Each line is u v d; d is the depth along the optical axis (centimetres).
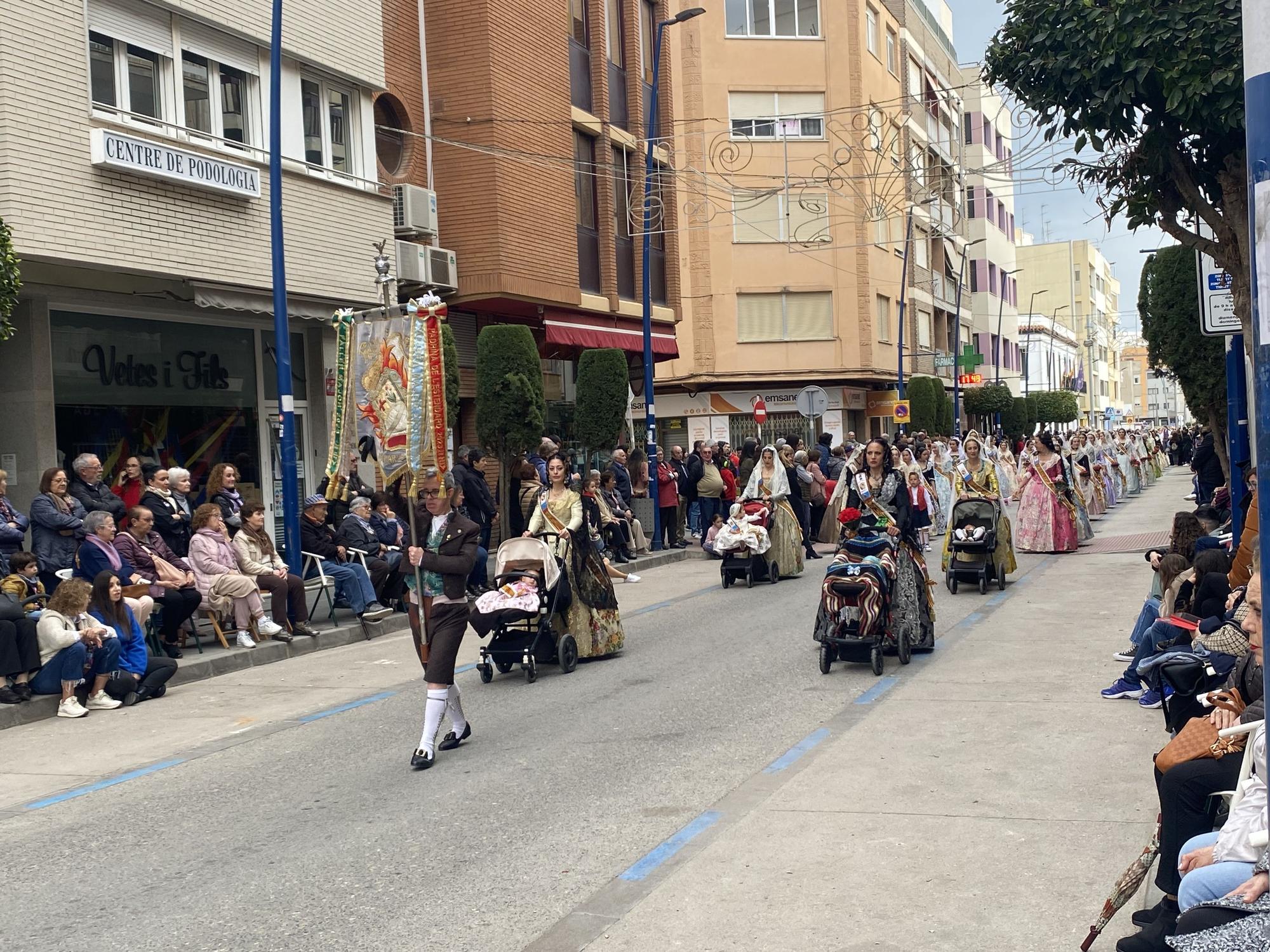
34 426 1550
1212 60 880
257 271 1717
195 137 1631
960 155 2750
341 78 1947
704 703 991
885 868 559
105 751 957
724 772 766
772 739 850
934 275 5566
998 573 1587
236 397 1889
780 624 1416
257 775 849
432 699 848
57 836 725
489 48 2261
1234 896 383
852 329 4394
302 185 1822
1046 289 11181
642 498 2422
